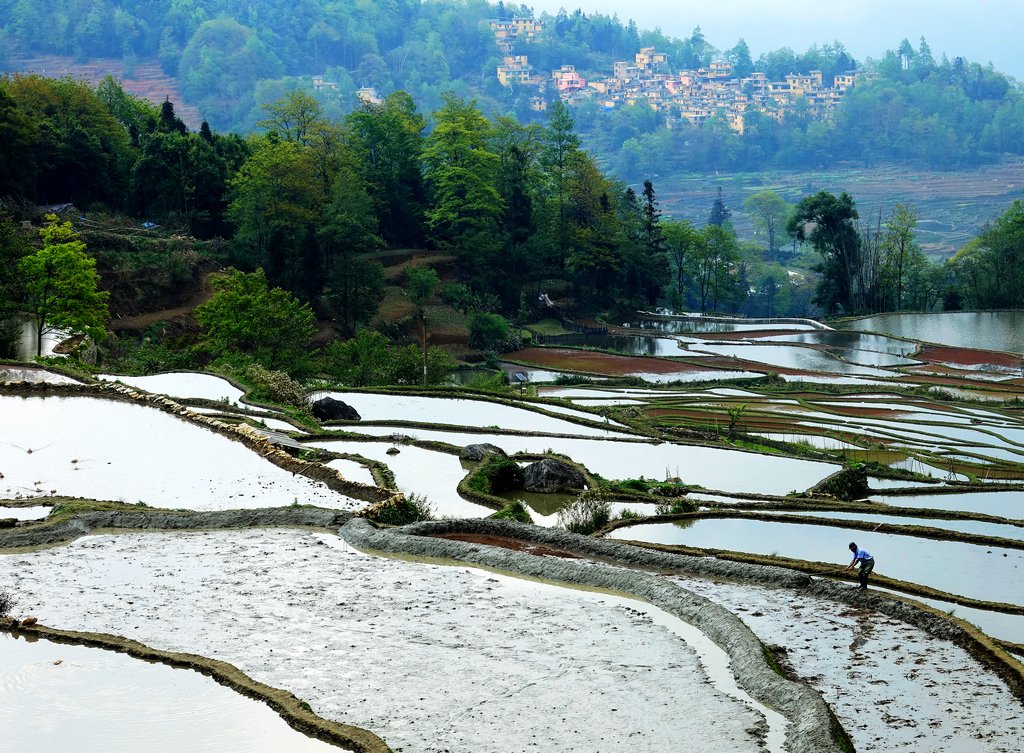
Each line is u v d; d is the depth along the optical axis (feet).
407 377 375.86
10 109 487.20
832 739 90.58
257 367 295.69
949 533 162.81
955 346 519.60
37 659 109.09
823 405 345.92
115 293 454.40
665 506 179.32
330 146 645.10
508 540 151.64
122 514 156.46
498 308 609.42
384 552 146.00
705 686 103.86
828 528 168.04
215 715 97.19
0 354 345.72
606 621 121.08
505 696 100.83
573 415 274.36
